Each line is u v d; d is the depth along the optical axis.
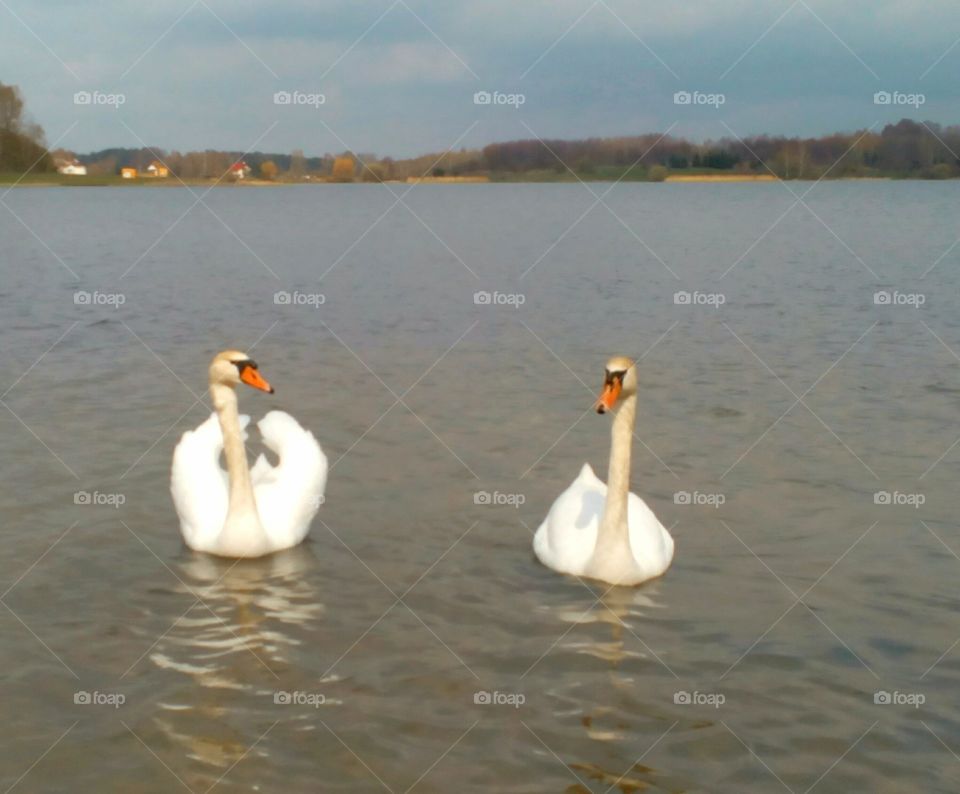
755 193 86.88
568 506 11.01
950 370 18.64
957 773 7.29
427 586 10.14
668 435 14.80
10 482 12.80
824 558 10.73
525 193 90.25
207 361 19.45
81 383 17.73
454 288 28.56
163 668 8.62
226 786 7.13
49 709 8.02
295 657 8.80
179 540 11.29
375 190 103.00
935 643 9.02
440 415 15.79
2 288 28.83
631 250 37.97
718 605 9.75
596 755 7.47
